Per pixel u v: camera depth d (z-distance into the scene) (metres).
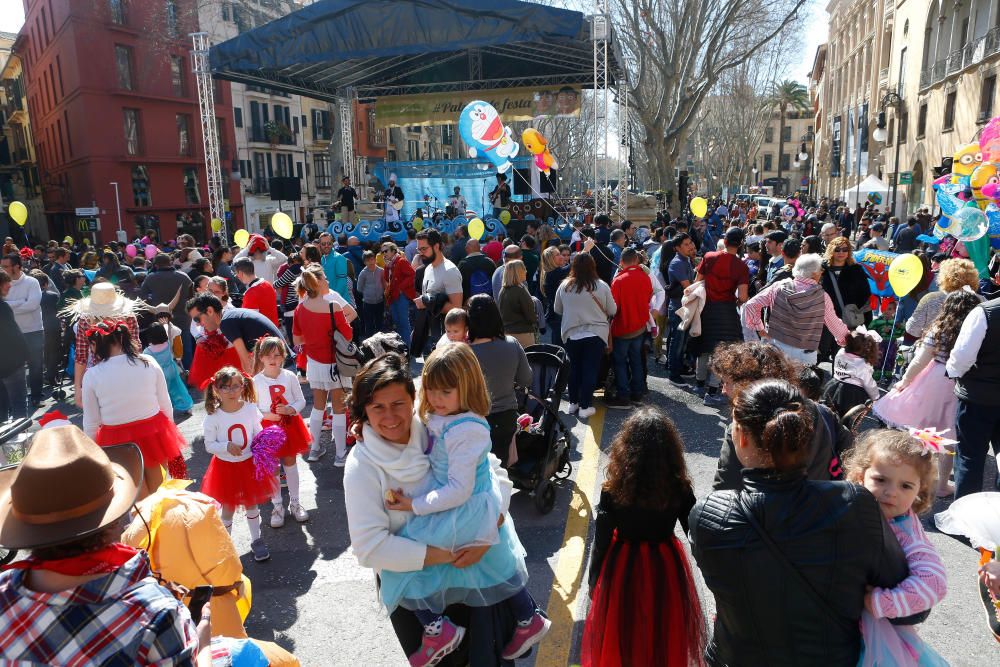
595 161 16.06
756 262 9.23
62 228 37.44
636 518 2.71
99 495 1.59
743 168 53.41
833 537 1.88
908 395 4.77
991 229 8.37
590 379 6.86
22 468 1.56
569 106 21.55
